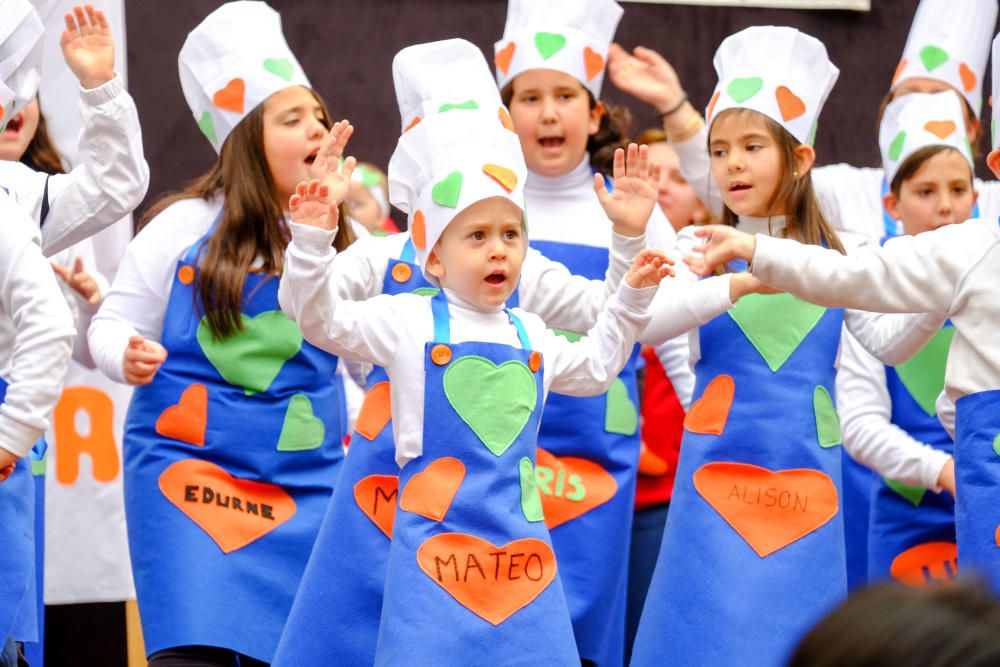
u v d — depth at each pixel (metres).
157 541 12.51
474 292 10.41
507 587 9.98
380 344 10.26
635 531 15.49
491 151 10.48
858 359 14.62
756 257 10.50
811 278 10.45
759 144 12.76
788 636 11.62
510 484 10.16
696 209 18.12
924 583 4.41
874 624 4.13
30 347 10.48
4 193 11.05
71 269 14.66
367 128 20.27
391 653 9.85
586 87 14.60
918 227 15.14
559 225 14.46
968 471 10.32
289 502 13.02
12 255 10.62
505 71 14.70
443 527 10.02
